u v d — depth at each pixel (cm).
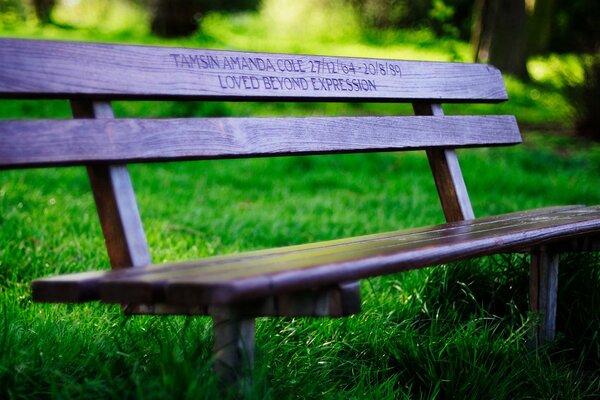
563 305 338
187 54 255
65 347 243
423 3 2234
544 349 306
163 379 196
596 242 323
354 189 744
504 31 1667
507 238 265
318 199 674
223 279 173
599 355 317
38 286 194
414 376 276
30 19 1784
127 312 229
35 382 216
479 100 386
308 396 234
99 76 227
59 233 455
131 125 229
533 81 1666
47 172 716
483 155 923
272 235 514
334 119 302
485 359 281
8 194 568
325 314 199
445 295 336
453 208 359
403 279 364
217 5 2575
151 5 1688
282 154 277
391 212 628
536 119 1251
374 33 2189
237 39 1780
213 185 736
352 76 317
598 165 925
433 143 349
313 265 192
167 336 244
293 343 274
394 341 289
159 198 647
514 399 268
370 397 245
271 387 222
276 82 282
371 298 345
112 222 222
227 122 258
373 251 221
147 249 224
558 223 298
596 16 2266
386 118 328
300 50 1712
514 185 780
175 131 240
